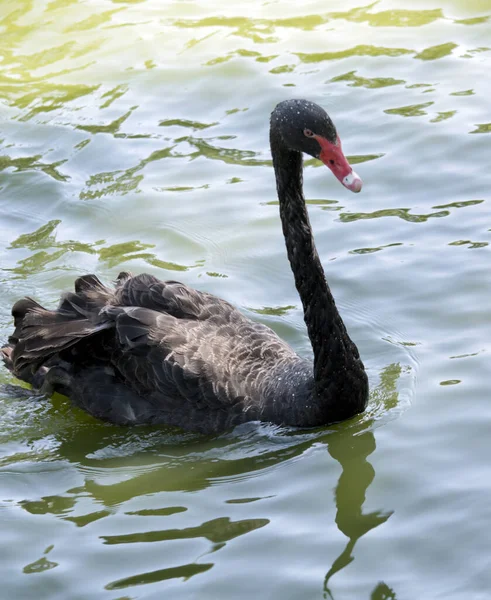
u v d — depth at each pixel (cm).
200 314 988
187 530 800
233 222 1288
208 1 1878
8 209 1354
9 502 857
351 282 1142
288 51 1661
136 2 1900
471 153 1354
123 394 977
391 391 970
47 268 1220
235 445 924
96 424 985
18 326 1016
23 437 967
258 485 859
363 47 1645
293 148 867
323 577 732
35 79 1669
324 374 916
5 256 1252
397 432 909
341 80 1559
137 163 1429
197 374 936
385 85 1532
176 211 1317
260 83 1579
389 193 1303
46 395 1023
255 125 1491
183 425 952
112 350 982
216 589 725
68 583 745
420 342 1036
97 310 983
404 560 745
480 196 1267
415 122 1432
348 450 894
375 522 793
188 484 869
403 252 1183
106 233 1288
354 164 1366
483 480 825
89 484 880
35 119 1556
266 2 1850
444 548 754
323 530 787
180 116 1534
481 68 1547
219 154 1434
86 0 1919
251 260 1212
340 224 1254
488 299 1083
